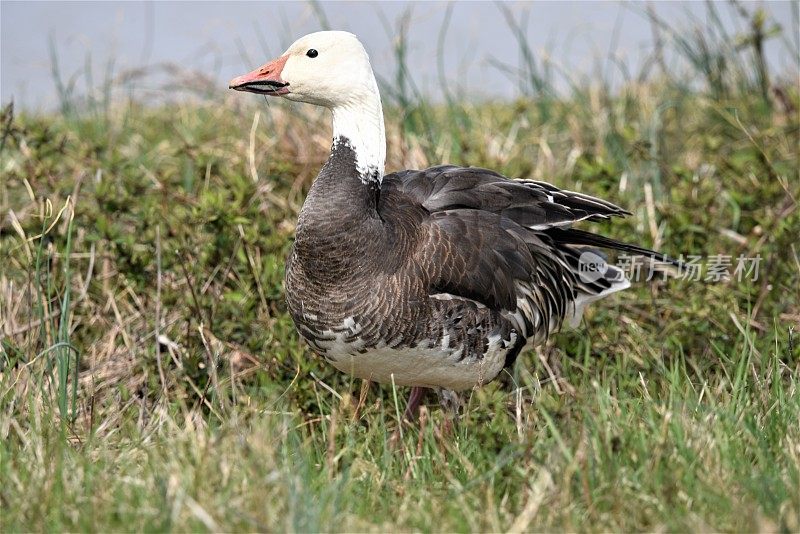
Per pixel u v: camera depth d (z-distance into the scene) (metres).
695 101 16.53
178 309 11.41
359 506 8.02
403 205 9.92
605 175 12.75
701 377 10.20
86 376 10.87
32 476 8.23
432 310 9.41
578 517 7.73
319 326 9.46
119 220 12.55
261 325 11.27
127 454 8.76
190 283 10.91
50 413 9.37
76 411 9.94
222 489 7.84
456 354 9.62
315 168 13.45
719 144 13.95
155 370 10.76
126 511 7.66
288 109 14.38
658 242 12.32
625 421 8.80
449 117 16.06
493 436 8.70
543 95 16.25
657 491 7.89
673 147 15.24
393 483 8.59
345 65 9.72
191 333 11.09
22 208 13.12
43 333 10.54
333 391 10.29
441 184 10.26
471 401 9.72
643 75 16.92
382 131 9.81
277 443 8.62
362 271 9.25
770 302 11.56
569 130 15.69
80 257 11.77
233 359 11.02
